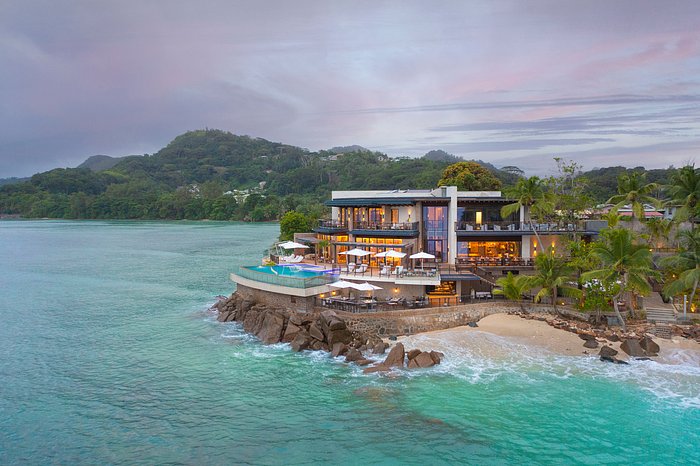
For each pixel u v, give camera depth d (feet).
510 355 136.36
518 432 97.76
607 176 518.78
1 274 319.88
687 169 178.50
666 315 155.22
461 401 111.14
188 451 93.40
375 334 154.20
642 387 116.88
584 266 161.68
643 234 182.19
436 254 207.72
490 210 209.46
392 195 239.30
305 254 260.21
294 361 139.64
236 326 177.47
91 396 119.34
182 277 297.74
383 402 111.55
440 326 158.81
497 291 170.60
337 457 90.22
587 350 139.13
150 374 132.67
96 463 90.02
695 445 92.22
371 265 211.61
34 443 97.50
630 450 90.99
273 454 91.81
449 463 87.71
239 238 592.60
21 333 175.52
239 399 115.44
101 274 313.32
